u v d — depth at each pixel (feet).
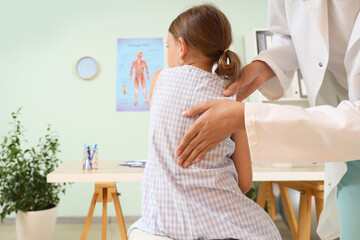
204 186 2.04
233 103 1.81
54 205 7.91
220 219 2.00
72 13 10.44
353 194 2.24
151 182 2.19
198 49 2.46
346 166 2.20
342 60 2.38
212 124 1.81
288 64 2.85
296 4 2.49
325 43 2.21
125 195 9.98
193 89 2.26
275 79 2.87
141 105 10.27
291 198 7.97
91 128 10.19
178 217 2.03
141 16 10.51
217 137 1.88
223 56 2.39
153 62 10.40
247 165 2.51
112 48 10.41
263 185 7.25
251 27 10.66
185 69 2.37
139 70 10.36
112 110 10.25
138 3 10.53
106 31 10.44
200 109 1.88
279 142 1.66
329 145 1.59
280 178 5.32
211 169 2.08
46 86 10.23
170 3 10.55
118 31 10.46
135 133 10.23
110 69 10.36
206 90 2.28
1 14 10.32
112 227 9.27
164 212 2.06
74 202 9.91
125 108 10.24
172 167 2.09
